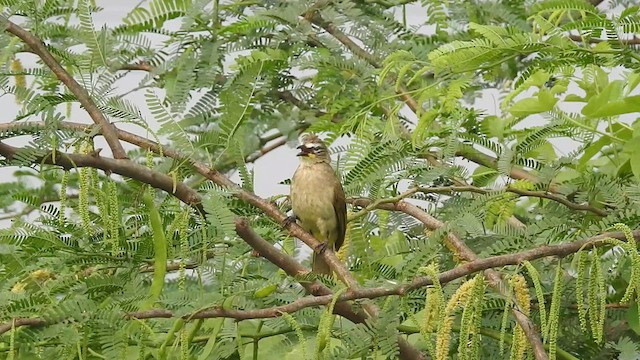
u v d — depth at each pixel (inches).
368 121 480.4
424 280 324.2
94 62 414.3
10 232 399.9
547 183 434.3
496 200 438.9
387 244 439.8
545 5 402.3
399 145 449.4
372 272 420.8
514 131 490.9
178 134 401.1
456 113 470.6
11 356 320.8
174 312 355.3
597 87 486.9
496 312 404.2
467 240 424.8
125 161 369.1
